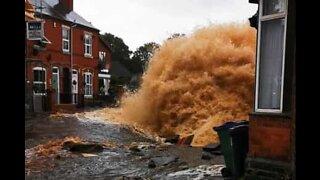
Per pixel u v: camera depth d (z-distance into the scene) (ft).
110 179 25.50
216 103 50.21
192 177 24.72
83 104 97.71
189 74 53.83
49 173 27.43
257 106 20.45
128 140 44.88
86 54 108.78
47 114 70.38
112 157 33.83
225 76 51.96
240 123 23.30
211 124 45.62
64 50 98.94
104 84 138.51
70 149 36.86
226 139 22.85
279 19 19.80
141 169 28.63
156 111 54.80
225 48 54.08
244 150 22.07
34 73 85.76
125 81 160.56
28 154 34.65
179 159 32.35
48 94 79.05
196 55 54.29
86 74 108.78
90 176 26.50
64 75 98.94
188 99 51.60
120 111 73.36
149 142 44.19
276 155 18.92
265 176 19.21
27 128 50.98
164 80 55.67
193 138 43.19
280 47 19.65
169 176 25.48
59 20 96.37
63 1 108.99
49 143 39.81
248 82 51.39
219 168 27.43
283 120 18.57
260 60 20.54
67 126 54.49
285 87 18.81
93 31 112.37
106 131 51.03
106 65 141.18
